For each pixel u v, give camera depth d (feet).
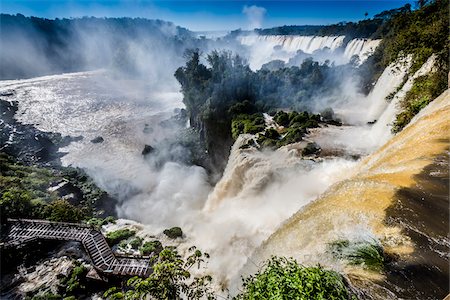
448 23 87.81
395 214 33.35
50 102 326.03
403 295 23.63
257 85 198.59
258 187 100.89
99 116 284.82
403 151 50.37
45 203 110.01
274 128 147.23
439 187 36.88
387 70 144.46
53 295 72.59
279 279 20.71
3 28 520.83
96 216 125.39
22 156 193.16
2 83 408.05
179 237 99.19
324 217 38.60
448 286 24.25
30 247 86.07
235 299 25.93
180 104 315.78
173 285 29.32
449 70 78.02
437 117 55.21
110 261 80.28
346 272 26.71
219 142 176.24
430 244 28.66
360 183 42.57
